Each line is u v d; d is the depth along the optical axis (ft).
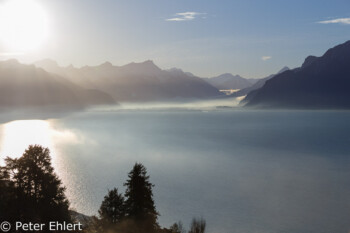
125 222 148.56
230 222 342.64
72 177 519.19
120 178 517.96
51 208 160.35
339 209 386.11
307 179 544.62
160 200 415.64
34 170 162.71
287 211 378.73
